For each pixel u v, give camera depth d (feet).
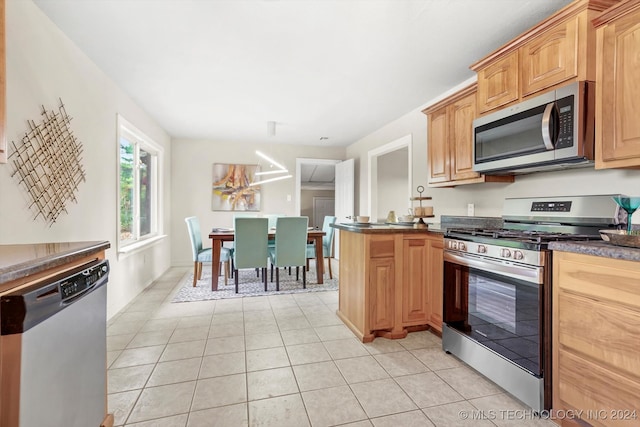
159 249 15.14
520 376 5.22
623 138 4.73
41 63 6.36
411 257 8.18
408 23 6.72
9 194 5.56
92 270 4.10
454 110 8.90
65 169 7.20
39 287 3.00
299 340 7.91
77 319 3.70
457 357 6.93
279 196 19.21
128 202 11.87
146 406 5.22
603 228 5.93
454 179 8.89
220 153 18.30
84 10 6.31
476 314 6.32
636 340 3.74
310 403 5.33
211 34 7.18
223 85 10.18
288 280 14.40
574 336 4.51
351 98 11.29
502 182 8.29
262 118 13.91
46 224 6.54
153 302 11.00
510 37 7.27
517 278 5.31
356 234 8.36
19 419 2.72
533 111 6.08
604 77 4.99
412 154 12.76
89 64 8.31
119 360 6.80
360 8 6.21
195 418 4.93
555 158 5.66
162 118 13.94
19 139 5.77
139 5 6.15
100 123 8.95
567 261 4.62
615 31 4.84
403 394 5.60
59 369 3.32
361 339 7.86
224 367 6.53
